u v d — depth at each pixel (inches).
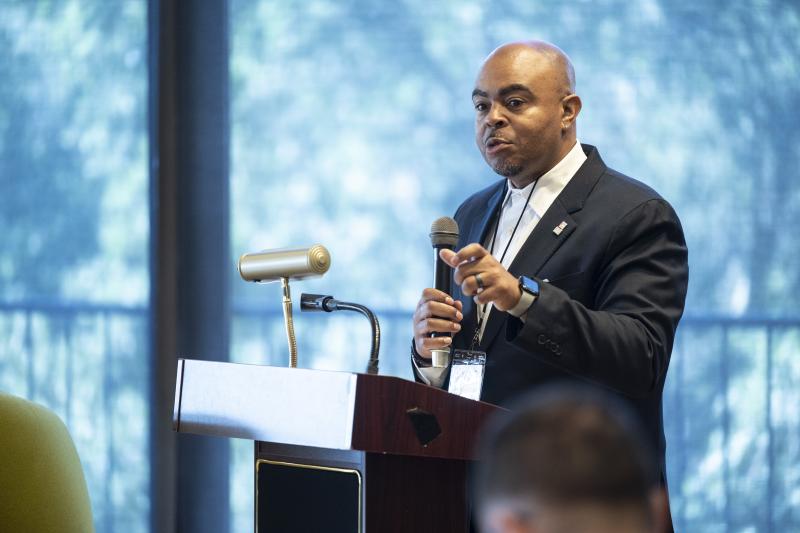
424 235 606.2
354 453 243.9
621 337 290.8
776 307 584.4
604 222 325.4
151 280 629.0
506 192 361.4
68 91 636.7
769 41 585.3
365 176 613.6
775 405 585.6
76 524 348.2
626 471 87.1
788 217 584.4
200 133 631.8
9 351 639.1
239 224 627.2
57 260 636.1
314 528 249.9
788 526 586.2
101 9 634.8
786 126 584.7
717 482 588.7
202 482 628.4
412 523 246.8
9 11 639.8
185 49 633.6
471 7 605.0
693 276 586.6
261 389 248.2
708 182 585.3
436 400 237.9
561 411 90.0
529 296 285.7
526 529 87.7
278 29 625.9
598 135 590.9
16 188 639.1
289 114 623.2
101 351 632.4
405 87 611.5
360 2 617.3
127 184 632.4
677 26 589.0
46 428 347.9
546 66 339.9
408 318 605.6
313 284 617.3
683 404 589.0
